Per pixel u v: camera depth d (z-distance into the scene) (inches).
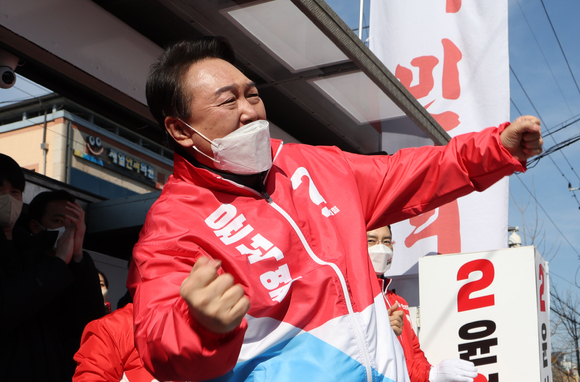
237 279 40.4
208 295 29.3
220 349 31.2
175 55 50.1
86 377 91.7
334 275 42.5
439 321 146.1
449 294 146.6
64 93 121.5
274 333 40.7
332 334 40.8
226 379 39.4
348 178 51.3
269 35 111.6
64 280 84.1
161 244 40.9
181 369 31.8
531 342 136.5
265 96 137.7
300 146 54.8
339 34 110.9
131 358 93.7
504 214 183.2
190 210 44.2
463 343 142.7
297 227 45.1
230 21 108.0
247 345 40.2
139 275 40.7
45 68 107.7
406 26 211.6
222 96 47.1
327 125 151.6
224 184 45.6
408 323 130.7
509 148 48.9
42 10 95.5
